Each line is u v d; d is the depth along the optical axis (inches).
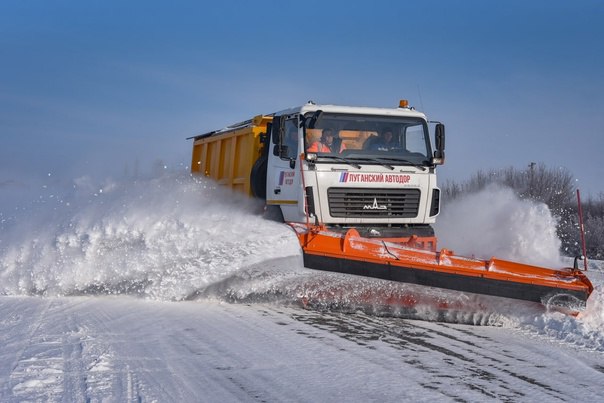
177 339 282.2
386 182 402.3
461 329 318.7
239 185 457.4
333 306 359.9
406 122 417.1
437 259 328.2
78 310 354.3
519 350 275.3
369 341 286.0
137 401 199.5
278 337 289.0
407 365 247.3
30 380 217.0
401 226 411.8
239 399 204.8
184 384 218.1
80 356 249.1
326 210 387.9
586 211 1059.9
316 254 338.3
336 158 392.2
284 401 204.1
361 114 406.0
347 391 214.7
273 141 402.3
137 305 369.4
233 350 264.4
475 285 323.0
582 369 247.6
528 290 319.3
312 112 391.9
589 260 765.3
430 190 415.2
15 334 288.8
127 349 263.1
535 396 213.9
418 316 343.0
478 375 236.5
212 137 519.2
